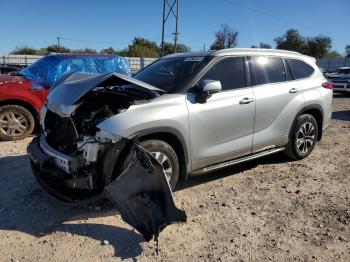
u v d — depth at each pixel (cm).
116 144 406
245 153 550
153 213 389
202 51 560
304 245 385
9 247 379
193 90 484
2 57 3469
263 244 386
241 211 459
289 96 599
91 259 359
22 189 521
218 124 499
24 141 791
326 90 670
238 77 539
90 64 977
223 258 362
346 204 480
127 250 374
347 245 385
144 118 425
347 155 696
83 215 445
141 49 6266
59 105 448
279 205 477
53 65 920
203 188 529
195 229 414
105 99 458
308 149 659
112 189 388
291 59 632
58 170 427
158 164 390
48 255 365
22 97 790
